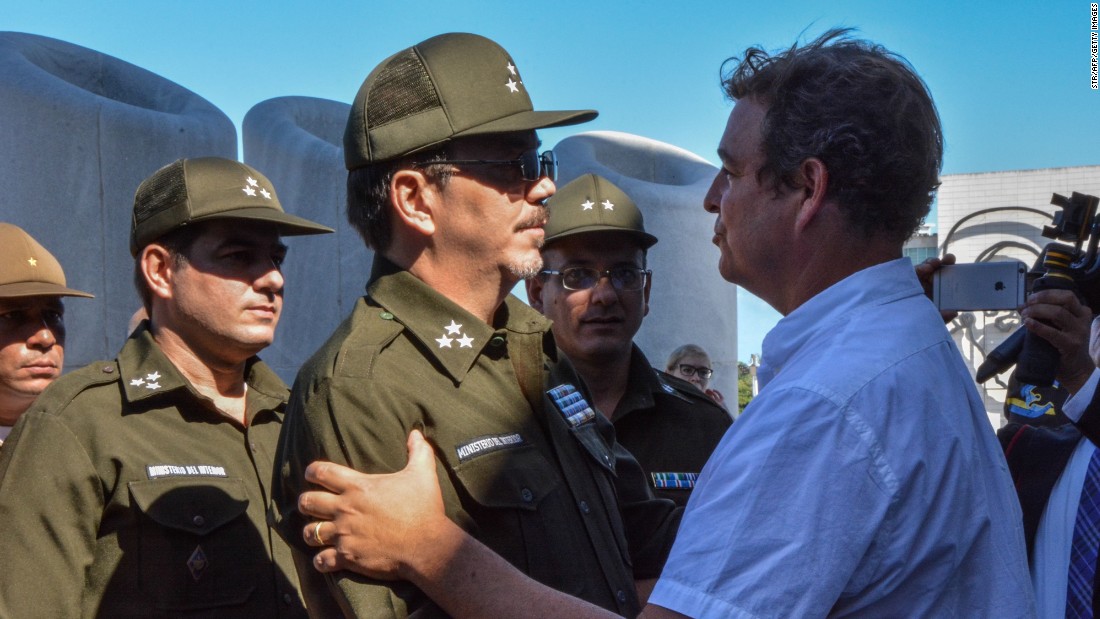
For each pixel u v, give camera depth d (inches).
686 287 284.8
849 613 49.5
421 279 67.0
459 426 61.6
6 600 78.7
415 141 65.1
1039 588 96.6
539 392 67.3
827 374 50.6
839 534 47.9
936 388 51.6
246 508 90.4
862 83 55.1
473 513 60.9
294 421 62.2
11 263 120.3
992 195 592.7
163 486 87.0
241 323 95.3
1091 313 90.9
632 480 79.6
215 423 94.6
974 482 51.2
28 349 120.8
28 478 83.0
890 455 49.0
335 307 273.6
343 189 273.1
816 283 56.6
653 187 282.7
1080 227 94.1
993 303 92.0
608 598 64.7
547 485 63.3
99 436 87.4
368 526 55.3
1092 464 96.6
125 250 247.6
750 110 58.6
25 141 238.2
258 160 290.2
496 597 54.2
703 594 48.4
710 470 52.6
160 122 252.5
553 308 126.8
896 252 56.6
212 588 86.7
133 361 93.5
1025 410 118.1
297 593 91.1
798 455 49.0
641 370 127.2
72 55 273.7
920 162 55.2
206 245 95.3
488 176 65.9
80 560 82.9
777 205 57.0
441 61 66.2
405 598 56.0
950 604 50.3
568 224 124.8
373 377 60.6
